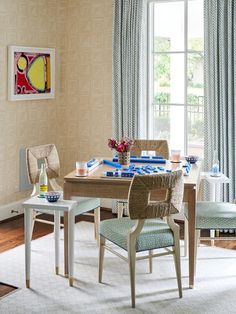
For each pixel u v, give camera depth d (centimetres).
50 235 520
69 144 639
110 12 595
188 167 438
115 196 399
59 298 374
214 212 419
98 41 607
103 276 416
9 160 576
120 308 359
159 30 579
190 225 391
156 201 397
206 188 545
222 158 535
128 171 419
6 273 419
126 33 574
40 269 428
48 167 501
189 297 378
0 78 554
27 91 585
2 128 563
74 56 623
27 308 358
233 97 525
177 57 573
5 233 528
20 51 571
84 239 510
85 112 625
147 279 411
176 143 586
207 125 541
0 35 550
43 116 617
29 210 386
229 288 395
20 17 574
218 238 420
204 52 533
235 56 517
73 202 389
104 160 466
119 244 375
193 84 568
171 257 462
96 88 614
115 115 593
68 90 632
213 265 443
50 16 613
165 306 363
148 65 586
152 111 595
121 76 584
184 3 561
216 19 521
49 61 612
